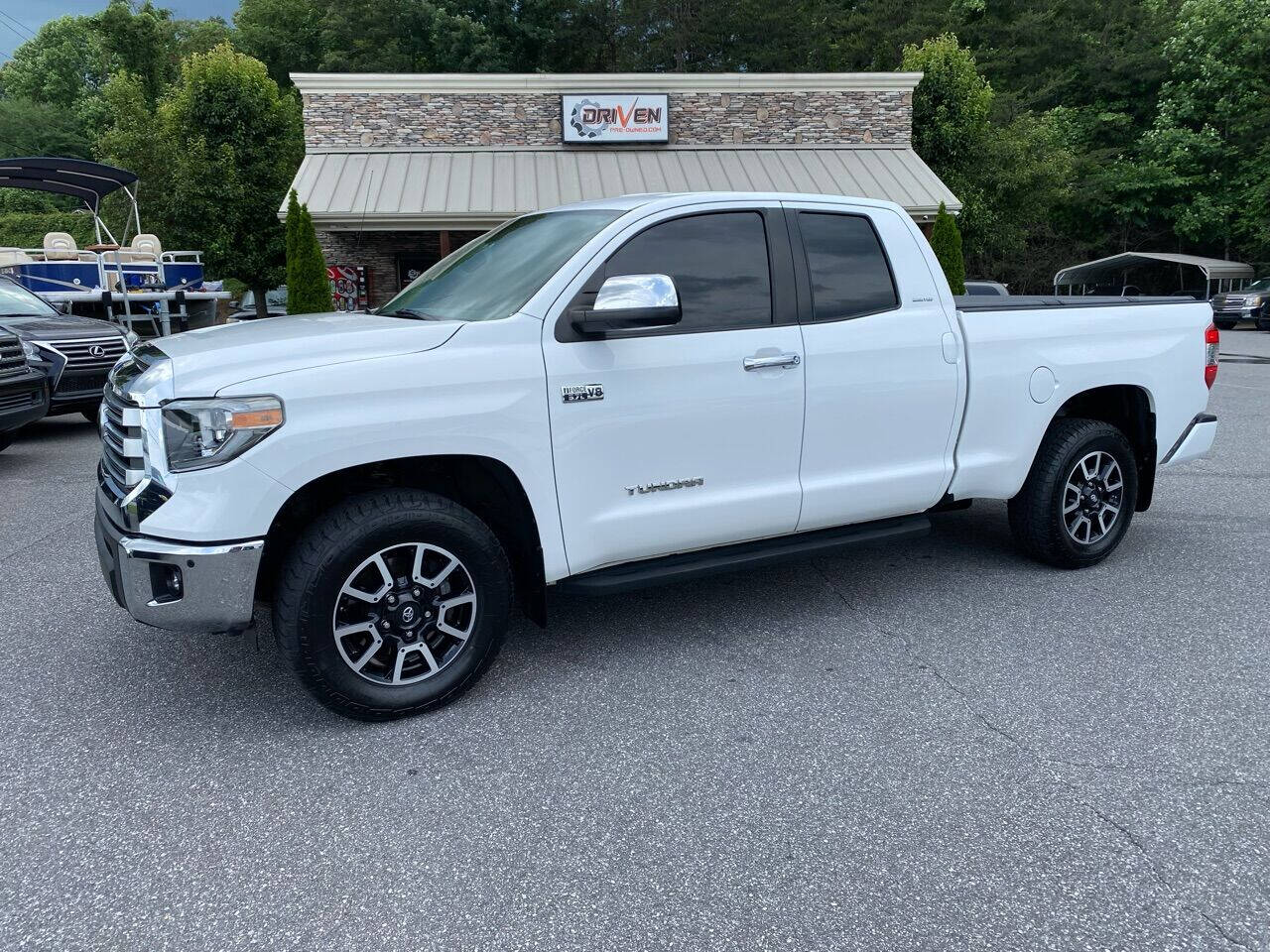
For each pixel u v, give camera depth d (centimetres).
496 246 405
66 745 314
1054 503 462
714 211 371
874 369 399
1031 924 221
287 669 376
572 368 335
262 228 2270
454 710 338
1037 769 292
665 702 342
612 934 220
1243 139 3025
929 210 1662
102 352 925
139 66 3731
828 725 323
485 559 329
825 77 1806
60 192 1502
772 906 229
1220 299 2567
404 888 238
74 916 226
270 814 271
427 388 311
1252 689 346
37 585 482
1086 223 3431
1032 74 3484
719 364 362
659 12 3594
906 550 530
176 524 288
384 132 1728
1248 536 548
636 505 356
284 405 290
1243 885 235
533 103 1753
